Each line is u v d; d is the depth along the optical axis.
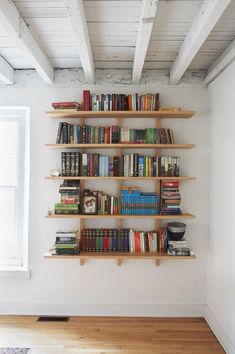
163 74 3.24
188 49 2.40
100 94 3.23
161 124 3.24
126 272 3.22
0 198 3.36
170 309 3.20
